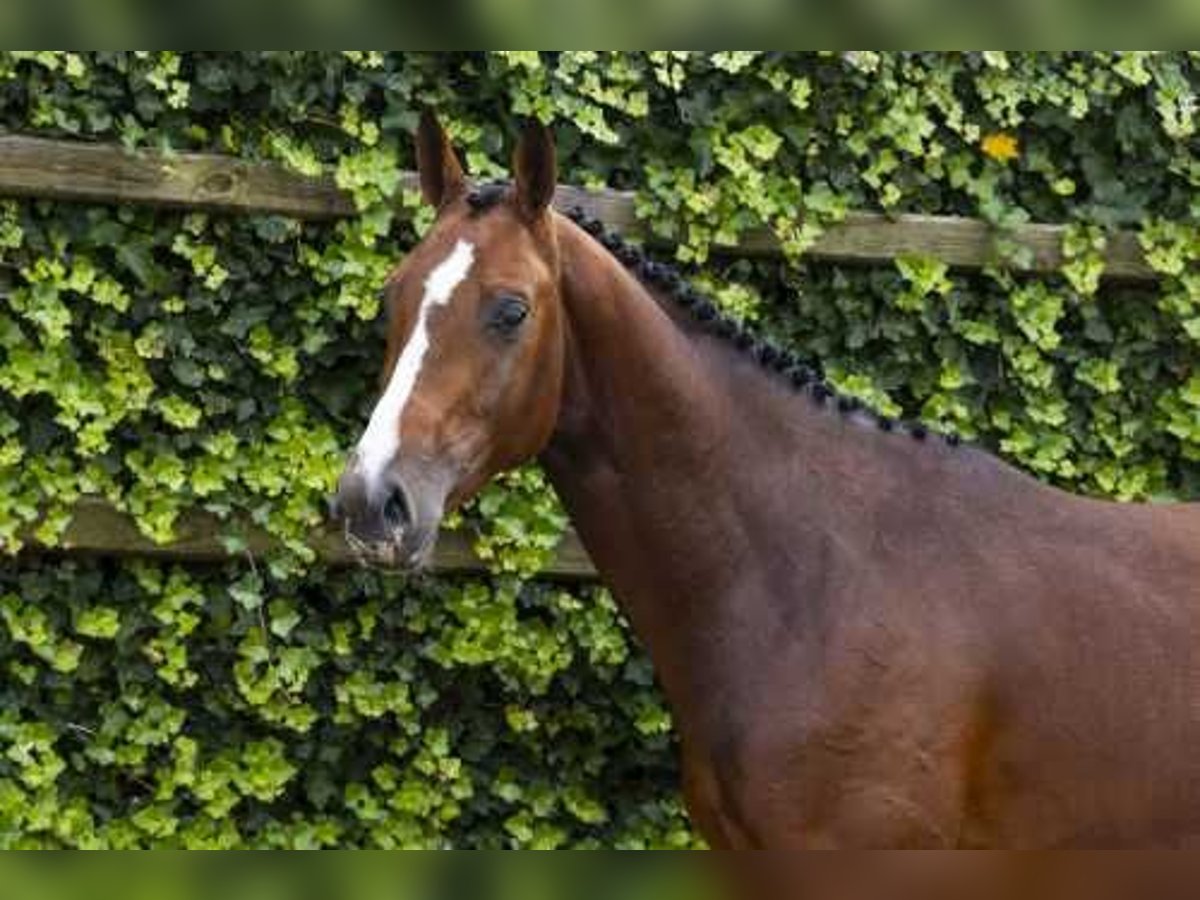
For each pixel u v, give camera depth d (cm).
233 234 522
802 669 391
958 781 390
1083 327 596
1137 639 396
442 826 555
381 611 542
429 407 376
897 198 569
